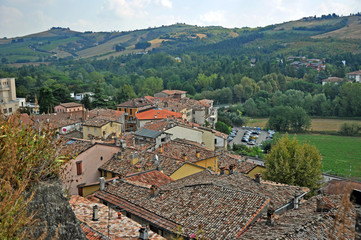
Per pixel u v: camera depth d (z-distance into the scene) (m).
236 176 33.50
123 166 39.59
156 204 26.69
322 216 21.39
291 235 19.14
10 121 11.25
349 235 14.62
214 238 21.61
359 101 170.62
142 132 59.62
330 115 177.88
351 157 110.25
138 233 20.17
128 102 128.12
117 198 28.70
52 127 12.77
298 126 155.25
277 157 50.56
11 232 8.91
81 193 32.72
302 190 30.89
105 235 19.41
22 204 9.89
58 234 11.49
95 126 68.69
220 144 82.00
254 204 24.53
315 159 50.75
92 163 39.34
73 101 141.88
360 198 17.72
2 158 10.25
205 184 28.05
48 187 11.77
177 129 66.56
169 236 23.42
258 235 20.27
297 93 192.50
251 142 127.06
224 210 24.41
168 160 40.66
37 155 11.59
